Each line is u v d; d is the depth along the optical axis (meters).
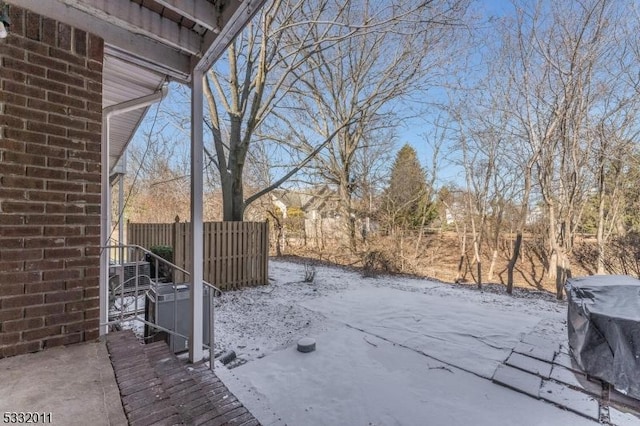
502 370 3.44
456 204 11.30
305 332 4.55
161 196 17.36
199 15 2.20
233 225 7.00
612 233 8.41
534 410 2.80
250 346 4.05
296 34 8.90
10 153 1.97
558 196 7.86
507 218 9.77
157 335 3.24
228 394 2.59
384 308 5.73
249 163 14.63
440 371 3.46
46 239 2.09
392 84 10.70
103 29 2.43
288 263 11.37
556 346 4.02
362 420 2.65
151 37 2.53
